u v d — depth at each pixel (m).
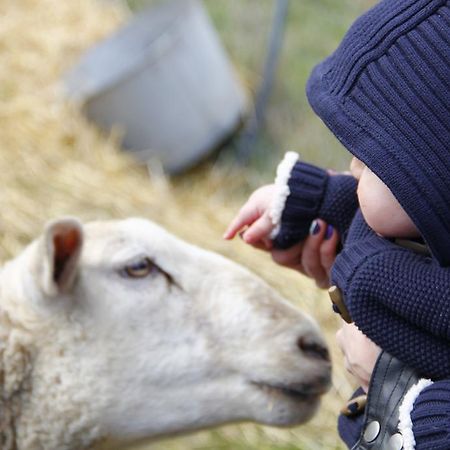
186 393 3.16
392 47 2.34
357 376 2.71
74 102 7.21
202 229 6.20
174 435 3.26
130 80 7.07
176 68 7.23
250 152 7.89
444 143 2.25
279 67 8.70
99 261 3.19
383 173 2.29
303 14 9.32
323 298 5.52
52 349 3.14
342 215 2.96
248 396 3.14
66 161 6.56
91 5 9.73
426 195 2.26
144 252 3.21
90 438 3.19
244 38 9.23
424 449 2.22
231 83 7.93
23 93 7.46
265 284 3.31
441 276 2.31
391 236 2.49
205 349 3.16
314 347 3.21
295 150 7.81
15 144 6.57
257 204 3.13
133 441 3.25
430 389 2.27
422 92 2.27
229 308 3.18
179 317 3.18
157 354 3.16
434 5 2.32
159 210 6.30
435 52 2.28
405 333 2.37
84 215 5.99
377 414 2.47
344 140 2.39
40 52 8.32
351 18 9.26
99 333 3.15
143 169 7.23
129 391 3.15
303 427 4.77
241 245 5.90
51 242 3.01
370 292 2.38
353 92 2.39
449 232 2.29
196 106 7.42
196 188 7.39
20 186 6.07
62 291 3.11
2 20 8.80
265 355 3.12
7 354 3.12
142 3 9.97
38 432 3.17
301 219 3.02
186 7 7.46
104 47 7.67
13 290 3.20
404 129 2.28
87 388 3.12
